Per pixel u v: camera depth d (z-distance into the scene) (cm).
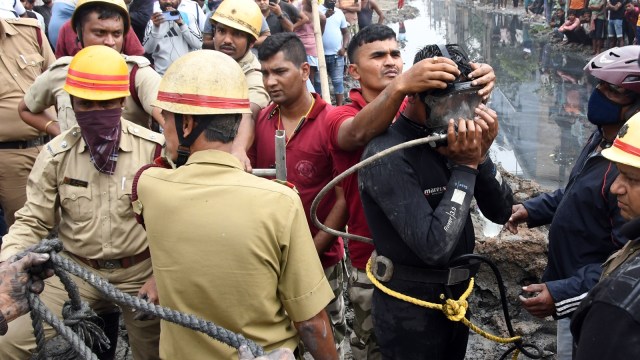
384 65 357
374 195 275
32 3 842
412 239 266
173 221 236
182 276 235
